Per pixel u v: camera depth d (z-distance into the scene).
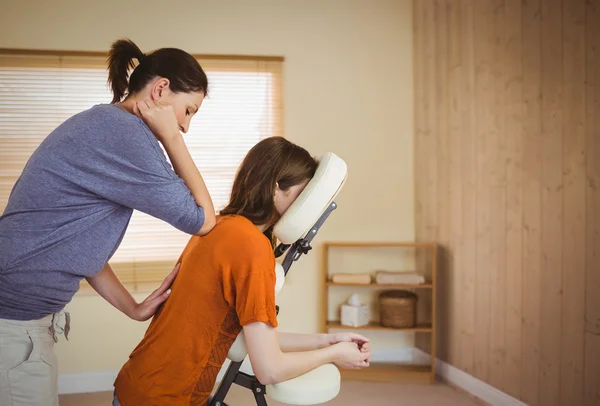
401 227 3.72
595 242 2.32
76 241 1.36
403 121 3.70
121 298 1.57
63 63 3.33
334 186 1.39
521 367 2.78
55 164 1.33
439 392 3.22
